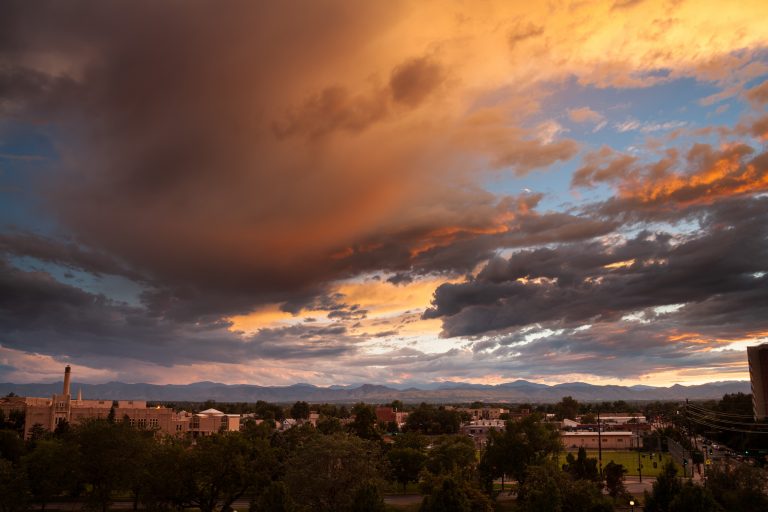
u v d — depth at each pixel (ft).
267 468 361.10
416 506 352.90
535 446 432.66
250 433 595.47
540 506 255.91
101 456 349.20
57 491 379.55
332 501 290.15
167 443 383.86
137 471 350.23
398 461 443.32
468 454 457.68
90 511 352.08
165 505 346.33
